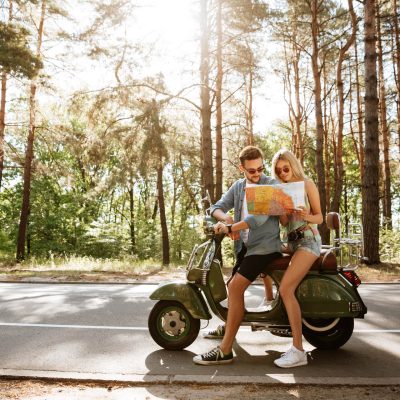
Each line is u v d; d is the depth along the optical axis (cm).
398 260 1891
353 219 4734
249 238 486
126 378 441
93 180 1838
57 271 1523
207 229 522
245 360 505
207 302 526
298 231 485
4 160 2300
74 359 512
